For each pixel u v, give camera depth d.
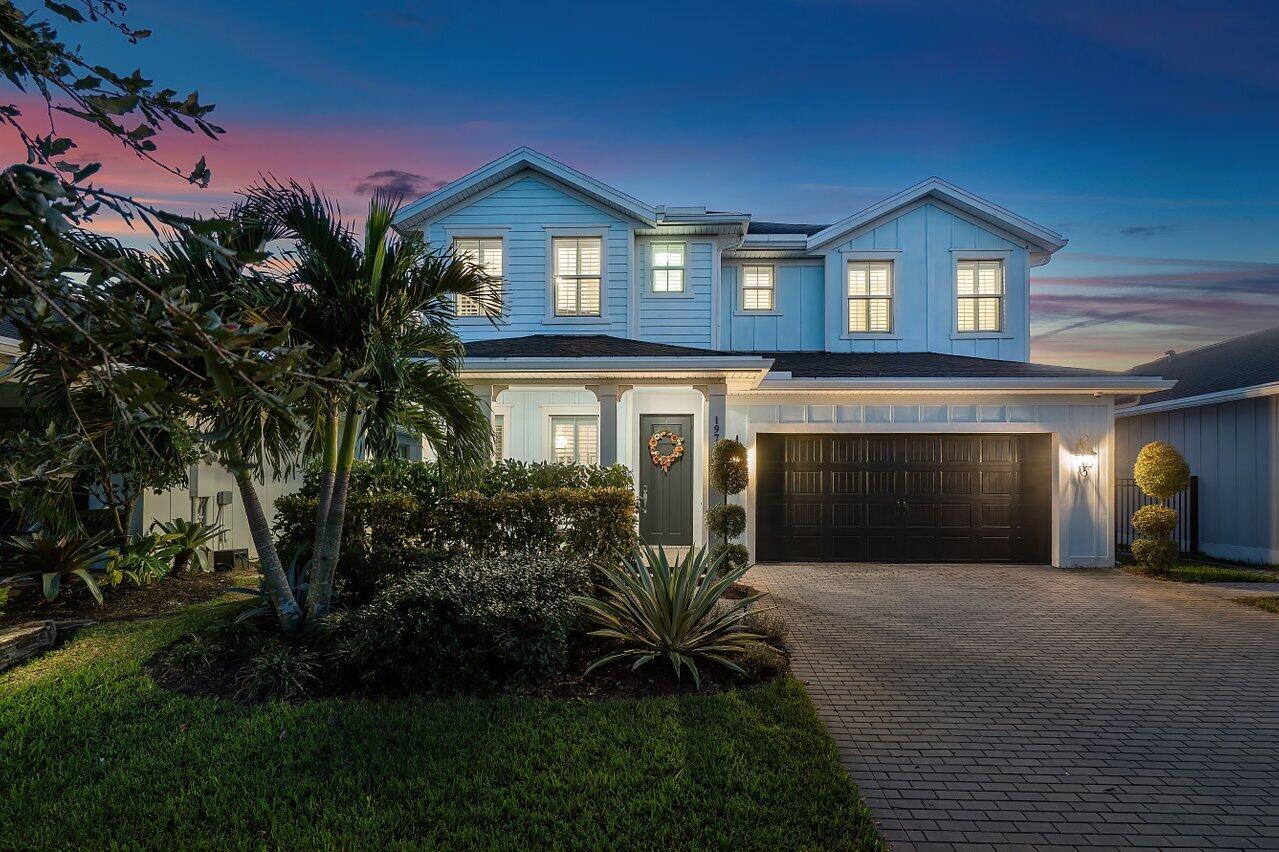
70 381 1.85
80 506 9.46
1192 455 15.23
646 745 4.37
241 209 5.35
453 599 5.45
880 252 14.66
